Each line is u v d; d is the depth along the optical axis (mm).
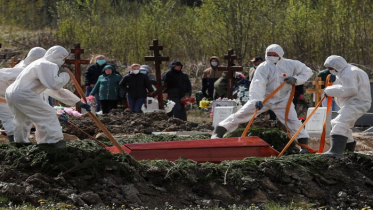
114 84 31562
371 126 32062
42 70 15648
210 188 15406
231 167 16109
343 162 17469
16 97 15719
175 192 15086
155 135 22297
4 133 23188
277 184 16188
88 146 17609
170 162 15859
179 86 31828
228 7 49969
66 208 13203
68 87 43062
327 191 16391
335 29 48781
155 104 31781
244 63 49719
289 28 49344
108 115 29438
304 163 16953
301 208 14672
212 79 34750
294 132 19500
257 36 49844
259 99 19156
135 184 14930
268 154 17953
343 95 18016
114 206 14023
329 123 25203
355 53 48312
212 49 50625
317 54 48719
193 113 38562
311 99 38562
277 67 19391
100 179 14789
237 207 14578
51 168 14812
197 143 17688
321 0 50000
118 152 17125
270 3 50062
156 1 54219
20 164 14828
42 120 15781
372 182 17016
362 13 48625
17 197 13398
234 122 19406
